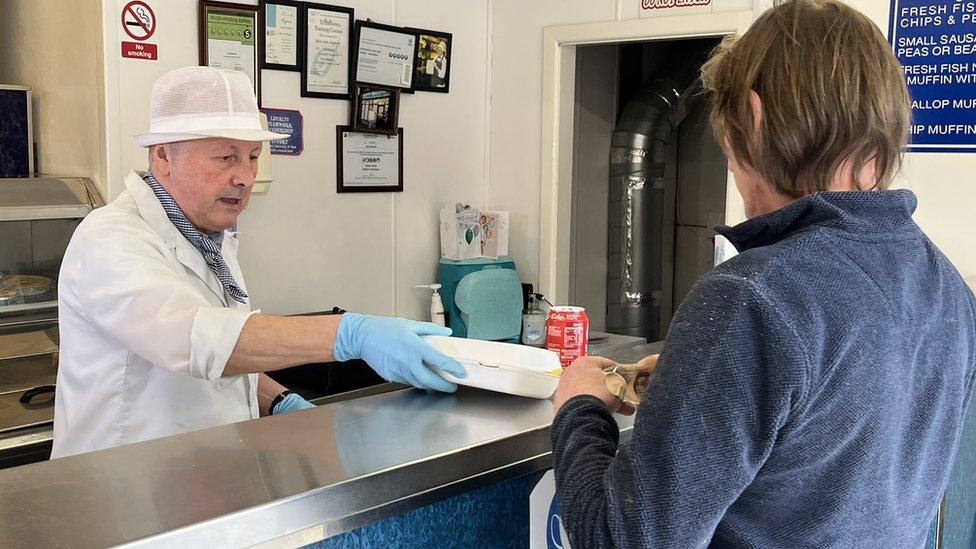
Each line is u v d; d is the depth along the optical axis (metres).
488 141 3.62
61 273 1.64
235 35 2.76
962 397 0.94
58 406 1.72
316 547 1.03
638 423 0.81
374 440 1.13
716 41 3.71
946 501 2.04
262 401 1.94
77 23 2.61
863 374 0.79
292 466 1.03
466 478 1.12
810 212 0.84
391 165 3.26
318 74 2.99
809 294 0.78
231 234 1.95
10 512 0.88
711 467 0.76
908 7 2.62
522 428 1.20
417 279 3.44
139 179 1.73
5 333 2.42
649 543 0.77
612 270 3.94
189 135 1.65
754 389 0.77
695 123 4.09
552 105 3.40
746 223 0.89
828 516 0.81
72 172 2.73
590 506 0.83
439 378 1.35
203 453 1.07
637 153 3.80
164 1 2.61
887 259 0.85
